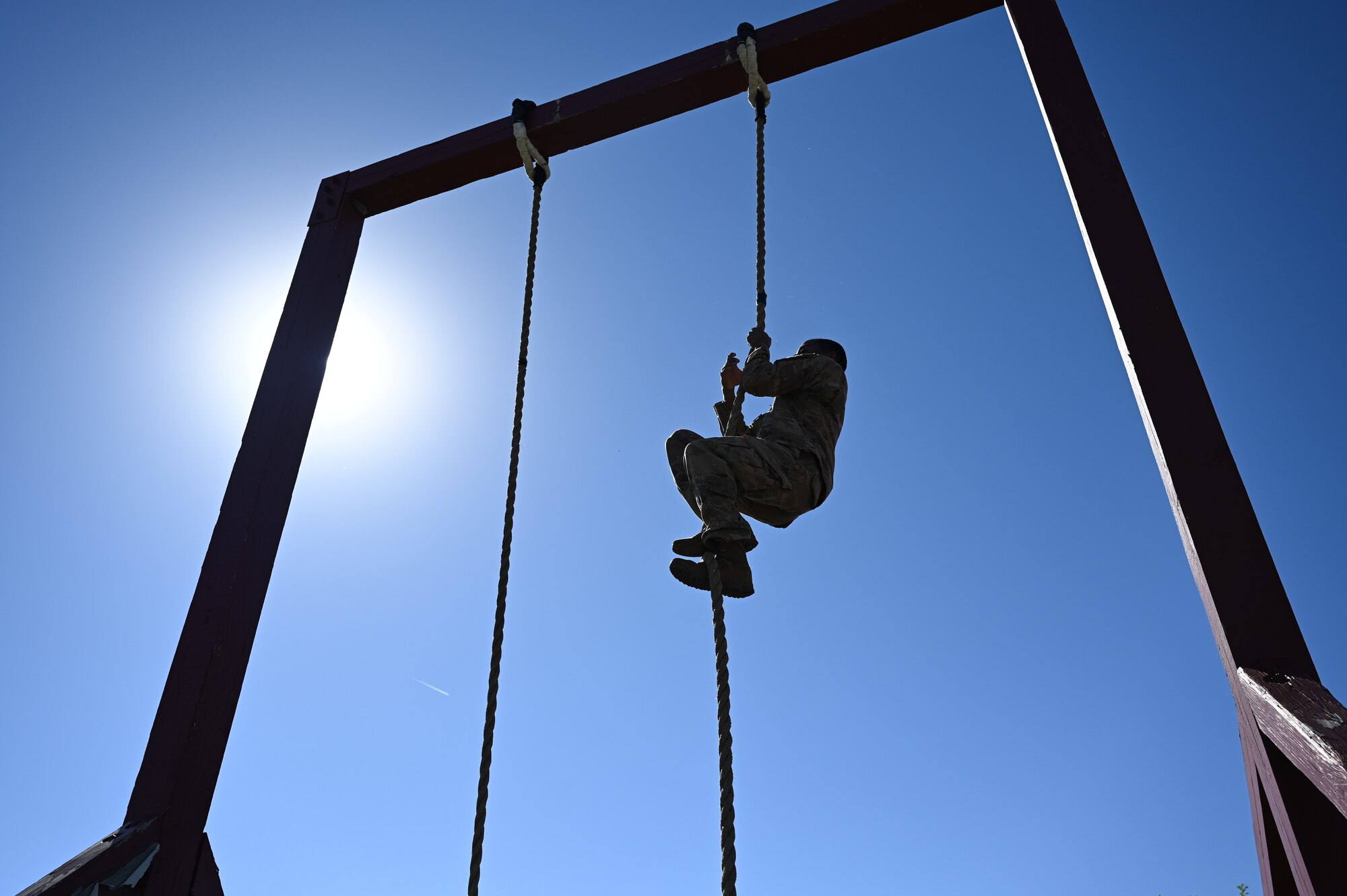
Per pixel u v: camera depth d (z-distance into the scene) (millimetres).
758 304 4512
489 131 5473
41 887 3207
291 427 4691
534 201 5324
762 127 5066
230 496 4465
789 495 4051
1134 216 3947
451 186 5578
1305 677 2822
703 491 3789
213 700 3938
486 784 3514
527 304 4801
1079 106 4328
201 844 3746
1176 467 3326
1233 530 3164
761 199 4805
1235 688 2971
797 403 4418
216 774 3893
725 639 3414
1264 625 2975
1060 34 4578
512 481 4219
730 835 3047
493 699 3705
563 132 5414
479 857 3381
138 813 3646
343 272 5332
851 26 5090
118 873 3412
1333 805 2666
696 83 5262
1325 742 2371
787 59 5215
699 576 3844
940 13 5051
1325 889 2557
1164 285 3746
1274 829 2852
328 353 5027
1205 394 3465
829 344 4887
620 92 5320
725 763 3170
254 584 4266
